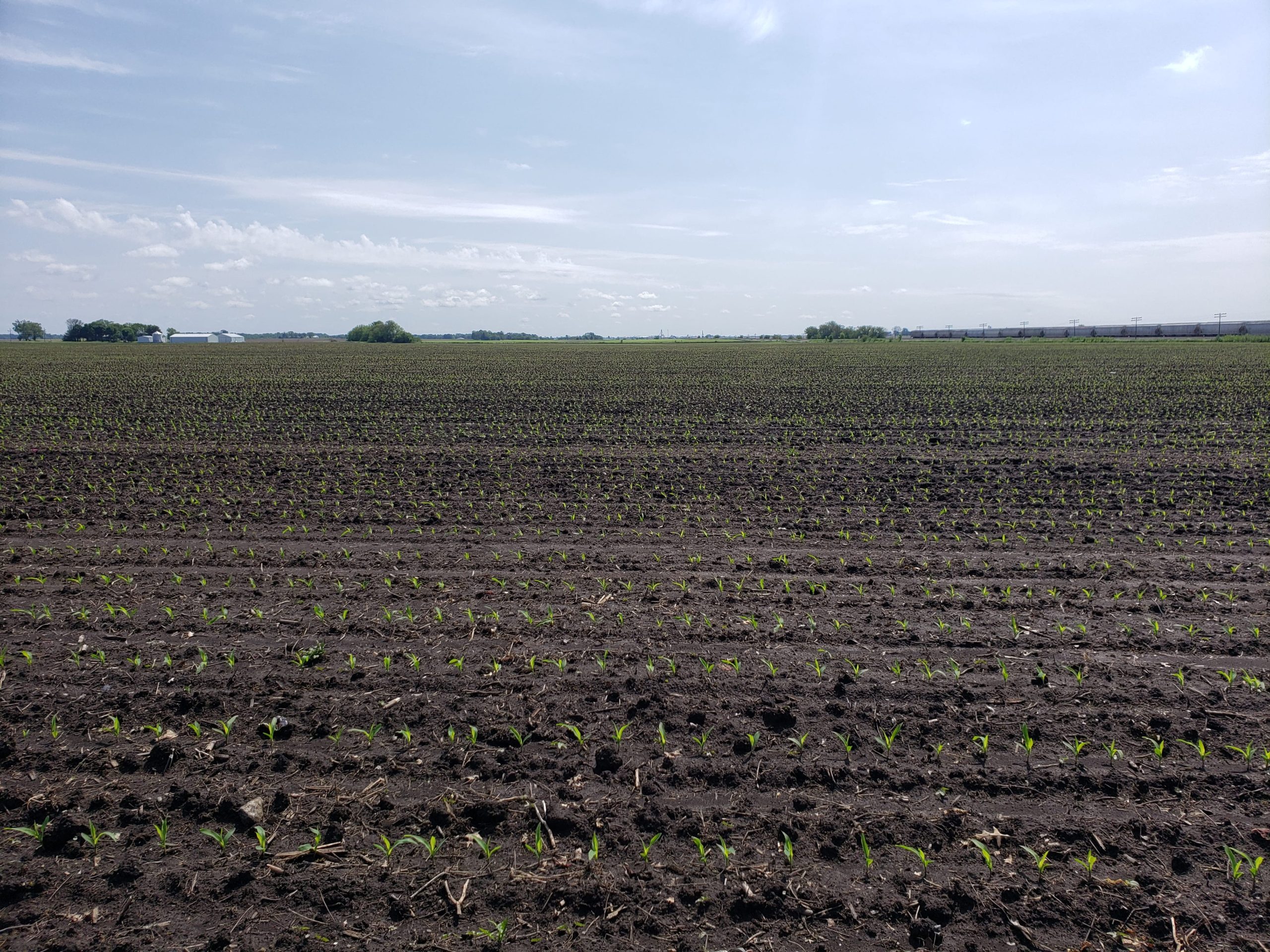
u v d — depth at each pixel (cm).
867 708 534
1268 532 970
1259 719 517
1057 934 353
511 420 2145
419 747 496
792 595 749
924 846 406
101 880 386
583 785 458
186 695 546
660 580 802
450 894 377
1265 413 2111
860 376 3641
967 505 1142
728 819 426
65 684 571
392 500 1187
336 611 716
